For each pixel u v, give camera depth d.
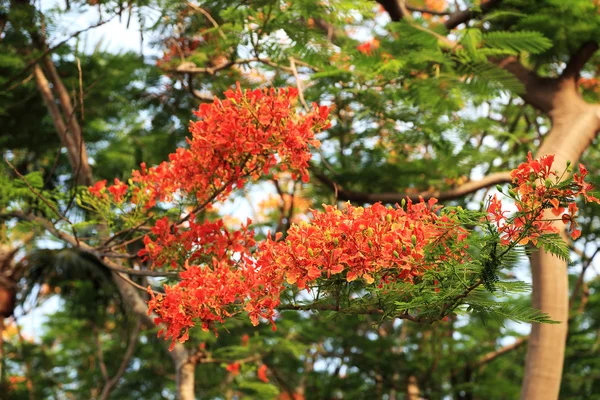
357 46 7.12
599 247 9.56
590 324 12.14
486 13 7.45
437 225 3.55
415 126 7.97
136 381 11.95
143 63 8.89
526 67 7.81
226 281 4.13
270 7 5.99
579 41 7.38
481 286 3.57
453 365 12.15
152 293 4.21
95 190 5.50
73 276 10.07
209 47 7.39
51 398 13.45
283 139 4.61
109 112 9.36
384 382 11.91
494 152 9.06
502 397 12.79
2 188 6.31
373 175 8.56
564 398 11.73
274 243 3.96
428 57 6.30
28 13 7.20
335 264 3.70
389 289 3.69
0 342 10.39
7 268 10.31
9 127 9.14
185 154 5.06
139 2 6.60
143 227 5.32
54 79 7.95
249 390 11.47
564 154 7.34
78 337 13.10
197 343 9.30
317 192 9.13
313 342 11.43
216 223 5.11
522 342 11.84
